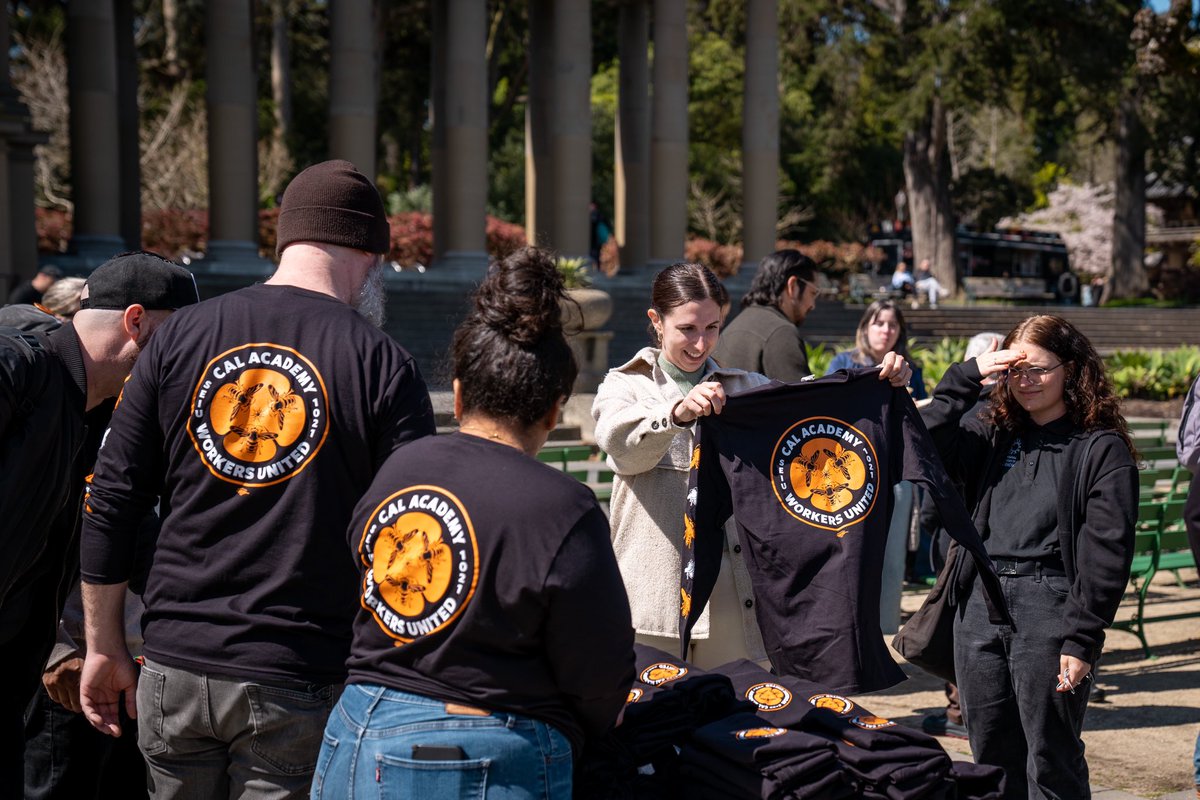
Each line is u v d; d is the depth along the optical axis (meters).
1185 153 47.22
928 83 36.06
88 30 21.50
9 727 3.23
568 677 2.29
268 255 29.80
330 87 22.62
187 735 2.69
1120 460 3.66
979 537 3.46
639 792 2.62
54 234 27.19
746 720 2.74
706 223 45.19
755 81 26.72
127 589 3.26
